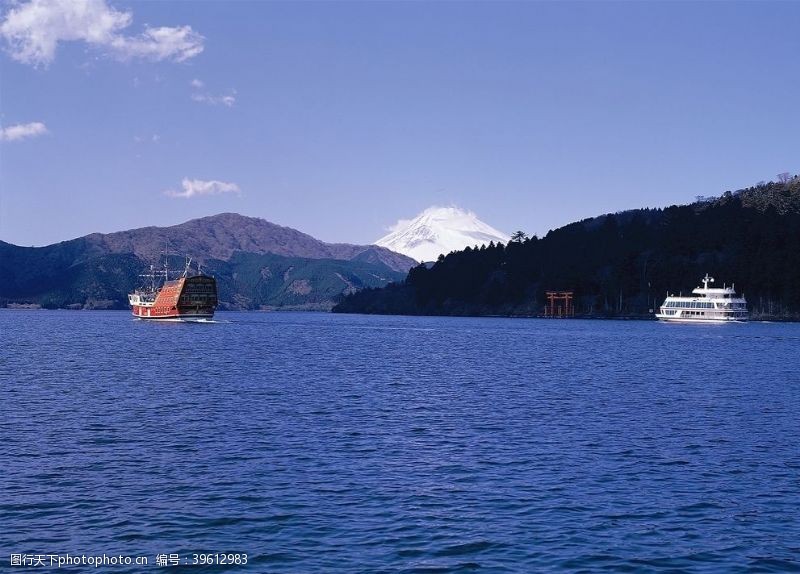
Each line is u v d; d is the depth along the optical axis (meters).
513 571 32.34
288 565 32.84
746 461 51.69
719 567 33.12
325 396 83.75
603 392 90.44
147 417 67.75
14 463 49.34
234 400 79.56
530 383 100.38
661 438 59.72
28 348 167.62
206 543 35.25
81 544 35.12
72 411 71.12
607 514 39.78
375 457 52.03
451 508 40.41
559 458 52.12
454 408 75.56
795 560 34.00
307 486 44.34
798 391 92.50
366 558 33.59
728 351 174.12
